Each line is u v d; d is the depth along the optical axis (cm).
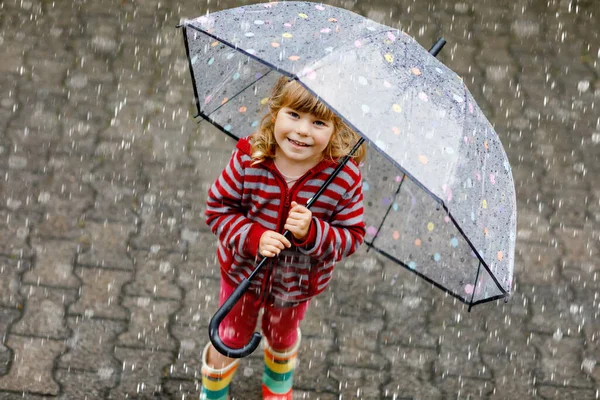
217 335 290
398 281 441
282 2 310
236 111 339
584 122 572
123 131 515
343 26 286
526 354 410
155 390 369
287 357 347
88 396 362
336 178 299
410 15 656
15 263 421
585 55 639
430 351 405
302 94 278
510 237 279
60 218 451
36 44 577
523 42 644
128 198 470
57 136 504
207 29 287
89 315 400
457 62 613
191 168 496
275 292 316
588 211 501
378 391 383
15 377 366
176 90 555
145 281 423
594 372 404
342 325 413
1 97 527
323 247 295
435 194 242
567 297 445
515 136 552
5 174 473
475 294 306
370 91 260
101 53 578
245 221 303
